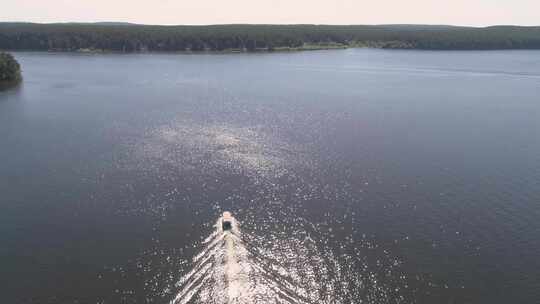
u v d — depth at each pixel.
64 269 63.19
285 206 81.06
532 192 87.12
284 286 60.22
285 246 68.81
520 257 66.56
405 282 61.16
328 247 68.75
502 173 96.12
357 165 100.25
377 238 71.12
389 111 150.62
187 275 61.91
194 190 86.69
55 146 110.38
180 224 74.25
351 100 168.62
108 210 78.75
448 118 141.38
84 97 166.50
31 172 94.50
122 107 151.50
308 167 98.88
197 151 108.38
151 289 59.41
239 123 134.50
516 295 58.78
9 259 65.31
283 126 131.62
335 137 120.94
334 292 59.38
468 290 59.62
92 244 68.81
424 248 68.62
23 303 56.91
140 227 73.44
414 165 100.38
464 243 69.94
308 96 175.88
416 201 83.25
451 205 81.81
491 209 80.44
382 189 88.06
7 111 143.62
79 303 56.84
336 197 84.56
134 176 92.81
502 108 155.75
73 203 81.31
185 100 164.75
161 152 107.25
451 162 102.31
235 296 57.97
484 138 120.31
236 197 84.06
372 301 57.88
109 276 61.75
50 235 71.31
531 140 118.69
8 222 75.06
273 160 103.00
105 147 110.12
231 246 67.69
